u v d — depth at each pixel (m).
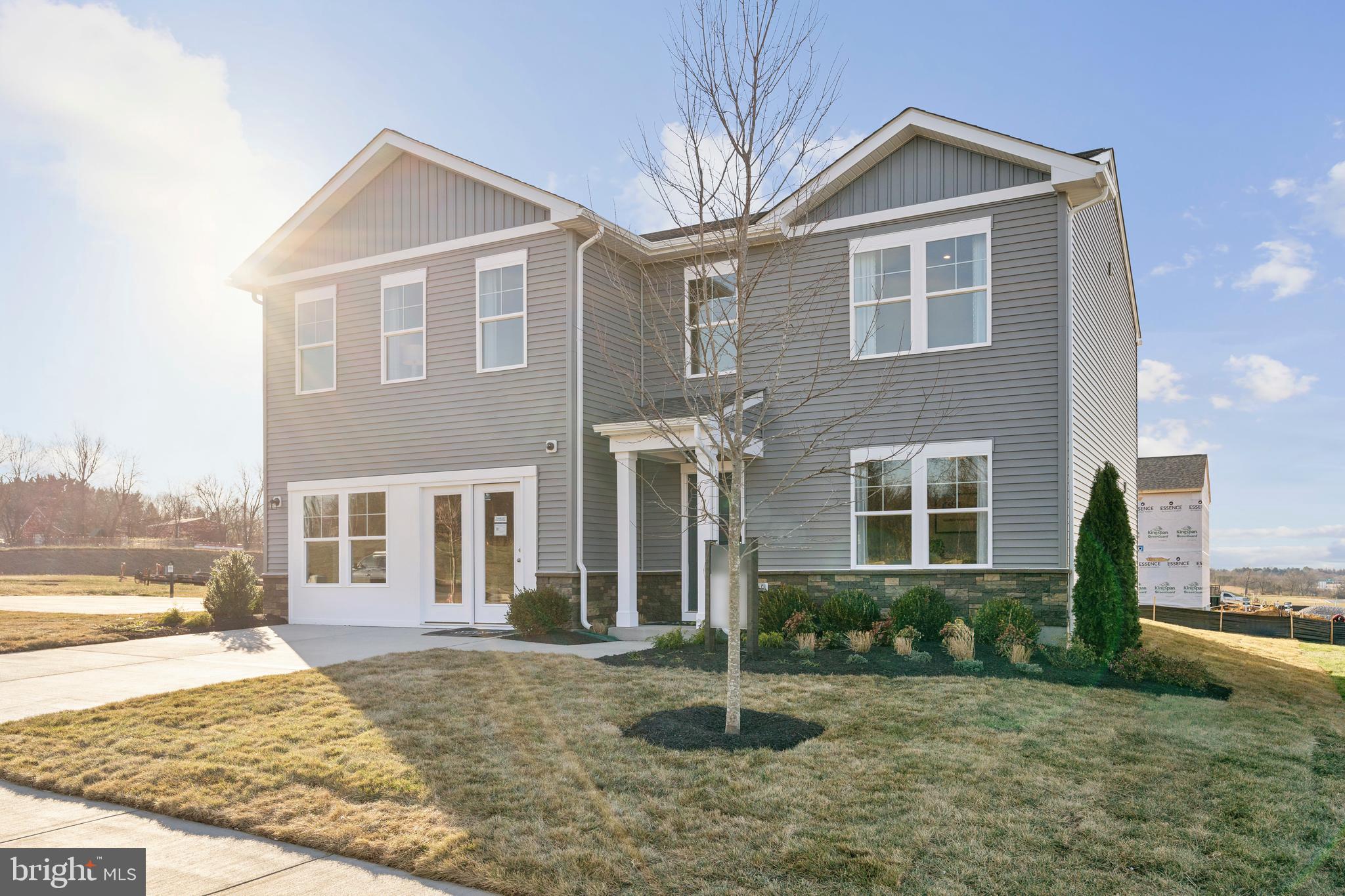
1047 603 11.82
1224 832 5.25
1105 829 5.22
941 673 9.52
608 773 6.12
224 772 6.29
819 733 7.16
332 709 8.00
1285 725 8.20
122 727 7.57
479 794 5.73
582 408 13.98
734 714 7.07
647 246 14.84
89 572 55.28
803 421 13.51
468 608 14.58
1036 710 8.00
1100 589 10.69
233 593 15.65
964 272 12.69
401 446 15.41
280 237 16.38
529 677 9.29
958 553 12.46
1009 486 12.18
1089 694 8.76
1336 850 5.02
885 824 5.20
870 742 6.86
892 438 12.91
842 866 4.62
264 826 5.34
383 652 11.33
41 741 7.22
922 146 13.06
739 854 4.77
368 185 16.11
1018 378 12.22
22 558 54.22
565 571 13.66
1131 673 9.88
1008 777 6.09
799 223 13.23
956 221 12.76
